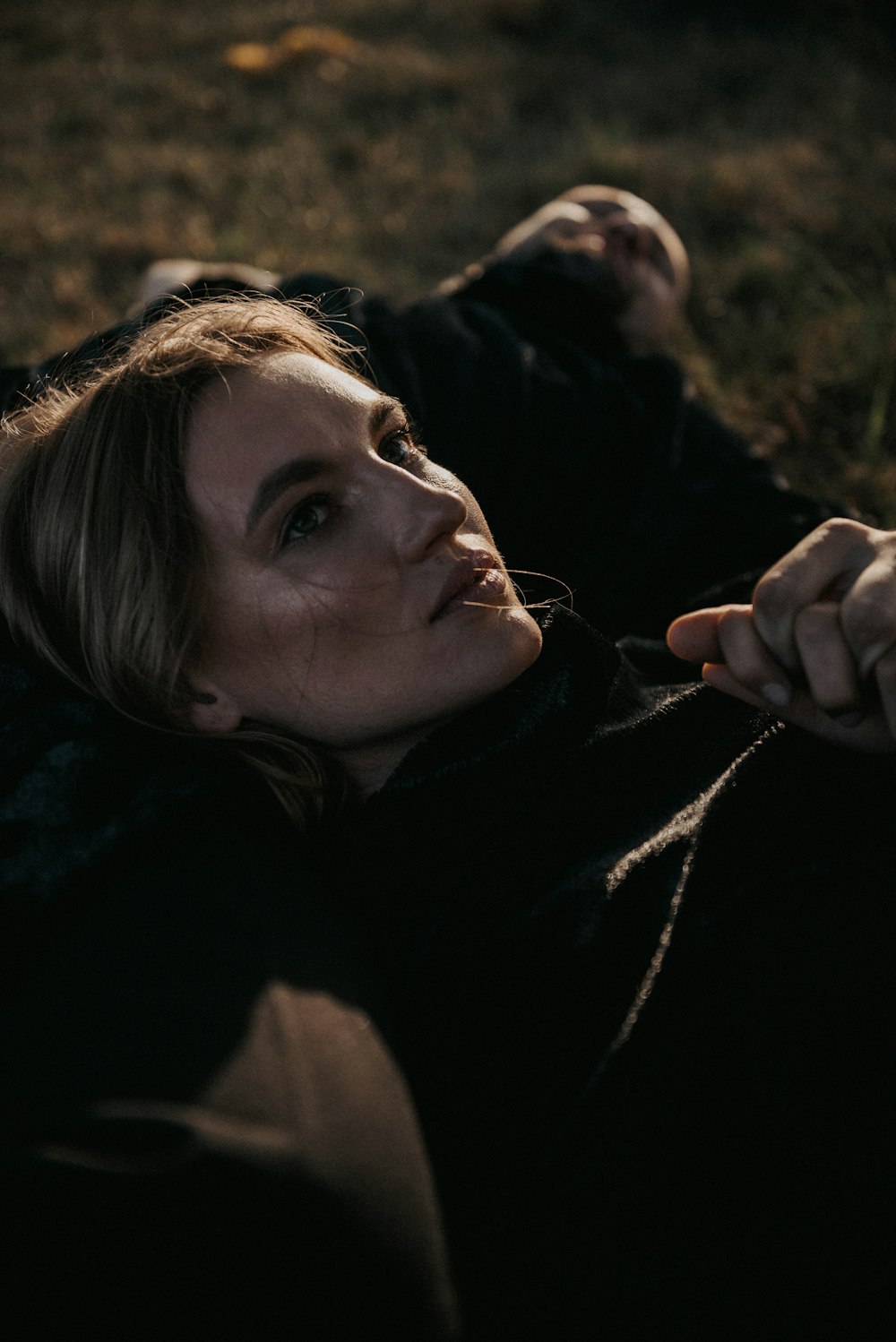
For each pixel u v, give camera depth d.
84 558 1.15
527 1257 1.03
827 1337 1.03
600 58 4.55
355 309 1.93
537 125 4.10
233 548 1.12
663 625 1.70
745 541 1.80
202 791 1.06
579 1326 1.01
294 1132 0.75
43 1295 0.67
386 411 1.23
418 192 3.67
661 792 1.25
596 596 1.75
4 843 1.04
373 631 1.13
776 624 1.13
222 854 1.00
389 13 5.18
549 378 1.93
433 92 4.42
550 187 3.50
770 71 4.15
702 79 4.21
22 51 5.15
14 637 1.23
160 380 1.16
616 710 1.31
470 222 3.45
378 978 1.04
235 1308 0.69
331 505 1.14
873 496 2.23
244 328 1.24
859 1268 1.05
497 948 1.13
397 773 1.18
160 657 1.14
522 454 1.84
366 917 1.16
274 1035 0.82
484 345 1.96
